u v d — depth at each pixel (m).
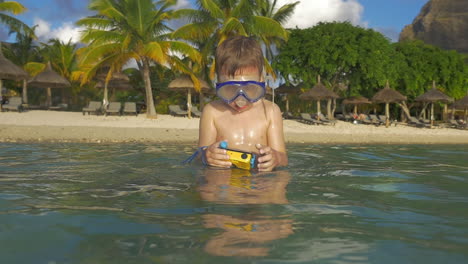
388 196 1.77
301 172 2.49
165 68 27.53
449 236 1.13
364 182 2.18
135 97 34.47
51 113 21.88
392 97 22.75
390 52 26.27
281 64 25.17
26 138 8.62
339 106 38.59
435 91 23.05
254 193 1.74
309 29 25.64
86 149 4.70
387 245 1.03
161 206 1.46
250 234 1.11
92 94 35.50
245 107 2.50
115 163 2.95
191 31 20.78
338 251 0.98
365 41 24.27
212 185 1.93
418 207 1.54
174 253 0.94
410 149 6.06
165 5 19.92
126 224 1.20
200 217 1.30
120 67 20.14
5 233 1.10
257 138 2.62
